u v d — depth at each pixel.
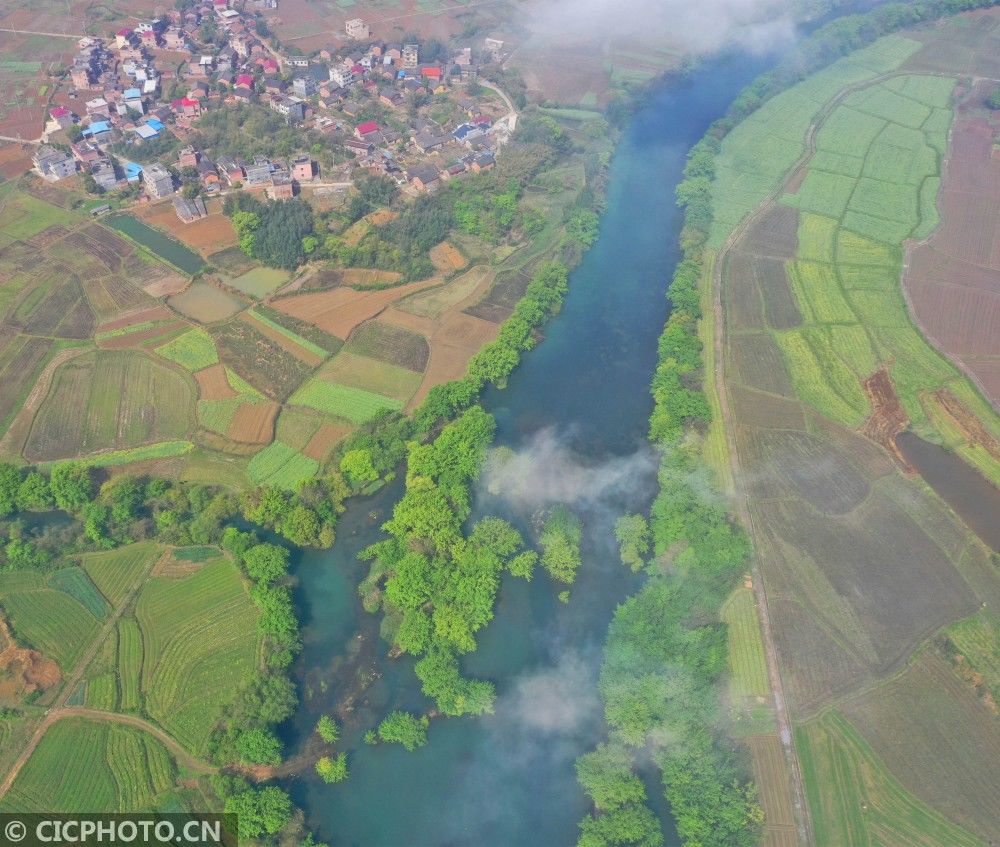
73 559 177.50
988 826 140.88
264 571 171.50
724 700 158.12
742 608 173.62
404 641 164.75
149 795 142.50
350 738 153.38
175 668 160.00
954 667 163.00
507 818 144.38
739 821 138.75
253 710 151.62
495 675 164.00
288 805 141.12
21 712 152.38
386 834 141.88
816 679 161.50
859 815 142.25
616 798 143.12
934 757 149.75
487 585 173.62
